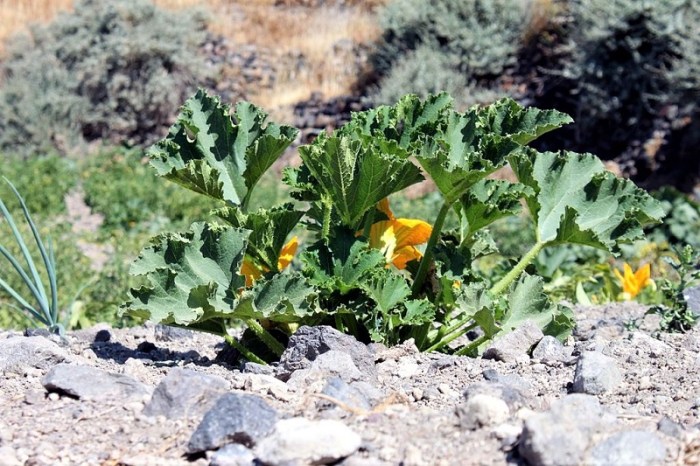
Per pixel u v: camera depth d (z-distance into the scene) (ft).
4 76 62.23
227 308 11.25
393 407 9.57
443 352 12.79
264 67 63.77
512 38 56.29
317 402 9.56
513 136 12.14
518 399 9.49
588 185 12.53
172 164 12.61
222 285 11.41
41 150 56.90
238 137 12.98
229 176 12.82
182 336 15.28
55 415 9.82
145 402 10.14
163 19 62.03
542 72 55.26
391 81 55.26
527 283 12.91
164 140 12.73
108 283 25.49
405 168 11.50
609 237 12.10
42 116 57.62
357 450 8.31
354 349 11.09
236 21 68.80
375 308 11.76
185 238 11.53
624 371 11.39
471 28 56.03
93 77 59.41
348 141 11.43
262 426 8.68
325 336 11.09
